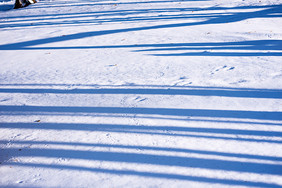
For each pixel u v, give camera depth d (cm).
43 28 1255
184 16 1271
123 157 308
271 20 1045
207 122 369
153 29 1052
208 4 1566
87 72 623
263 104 405
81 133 366
